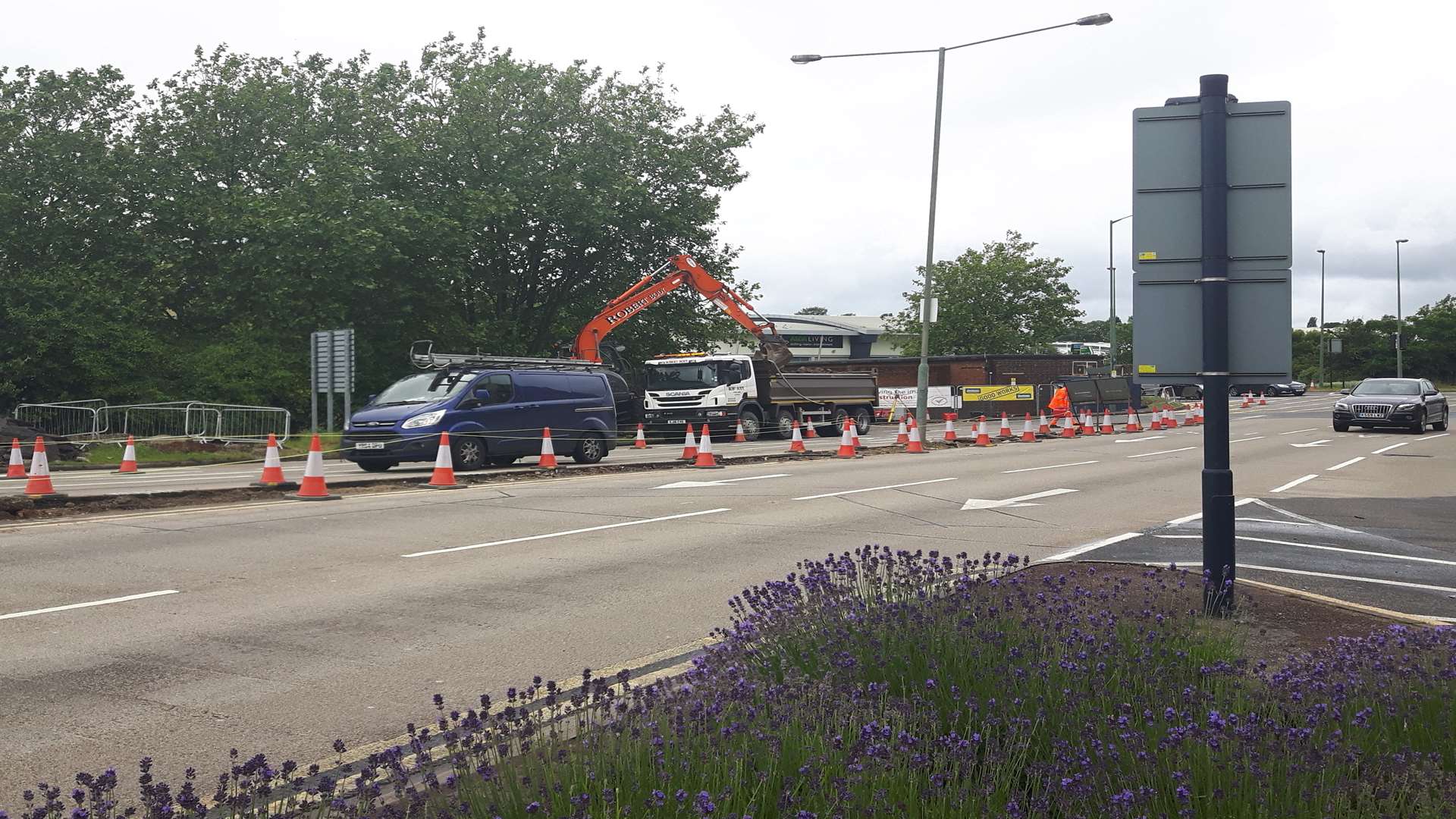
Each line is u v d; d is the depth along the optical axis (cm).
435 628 714
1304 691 411
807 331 10012
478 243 3956
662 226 4306
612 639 687
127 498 1402
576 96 4203
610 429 2325
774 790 338
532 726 400
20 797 419
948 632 494
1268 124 662
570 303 4359
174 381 3453
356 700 550
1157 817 325
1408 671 442
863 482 1764
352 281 3531
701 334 4466
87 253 3816
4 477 1895
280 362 3566
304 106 4234
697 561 984
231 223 3722
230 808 354
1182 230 676
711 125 4594
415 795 359
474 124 3959
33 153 3703
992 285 7069
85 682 579
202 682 580
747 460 2336
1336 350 9662
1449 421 4281
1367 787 333
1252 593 763
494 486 1689
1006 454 2567
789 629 534
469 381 2084
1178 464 2216
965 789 336
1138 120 685
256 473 2067
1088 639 489
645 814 317
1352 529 1211
